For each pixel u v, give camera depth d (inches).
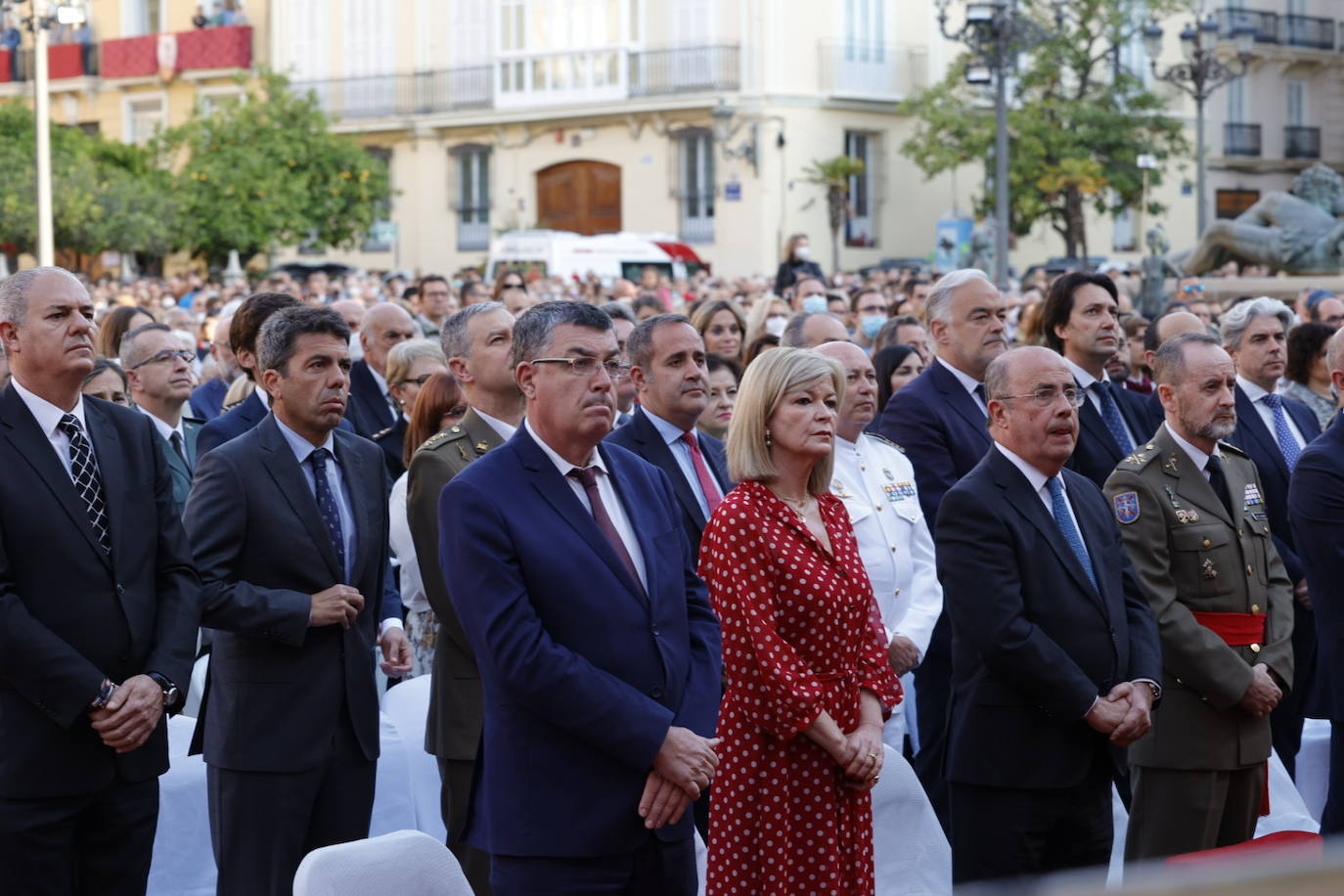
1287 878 48.8
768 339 328.8
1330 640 228.1
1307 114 1754.4
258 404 258.2
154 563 183.9
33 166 1250.6
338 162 1346.0
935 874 202.4
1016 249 1526.8
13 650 168.7
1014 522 192.7
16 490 173.5
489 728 165.3
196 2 1643.7
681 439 223.1
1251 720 215.0
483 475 165.2
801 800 163.3
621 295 759.1
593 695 157.0
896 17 1437.0
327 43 1578.5
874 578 229.6
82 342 178.1
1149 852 216.7
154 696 175.8
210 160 1290.6
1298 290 673.6
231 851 193.8
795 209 1389.0
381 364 334.6
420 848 149.8
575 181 1469.0
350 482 205.3
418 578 238.7
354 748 198.2
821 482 175.2
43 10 890.1
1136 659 195.8
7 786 171.8
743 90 1375.5
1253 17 1674.5
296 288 814.5
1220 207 1686.8
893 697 173.8
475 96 1504.7
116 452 182.7
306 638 194.7
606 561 165.3
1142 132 1390.3
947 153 1341.0
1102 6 1355.8
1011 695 191.5
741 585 165.0
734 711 165.8
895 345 304.8
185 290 1014.4
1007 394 195.9
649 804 158.2
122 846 180.5
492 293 555.8
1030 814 191.0
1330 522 226.8
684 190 1409.9
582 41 1441.9
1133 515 218.8
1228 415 218.7
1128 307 527.2
